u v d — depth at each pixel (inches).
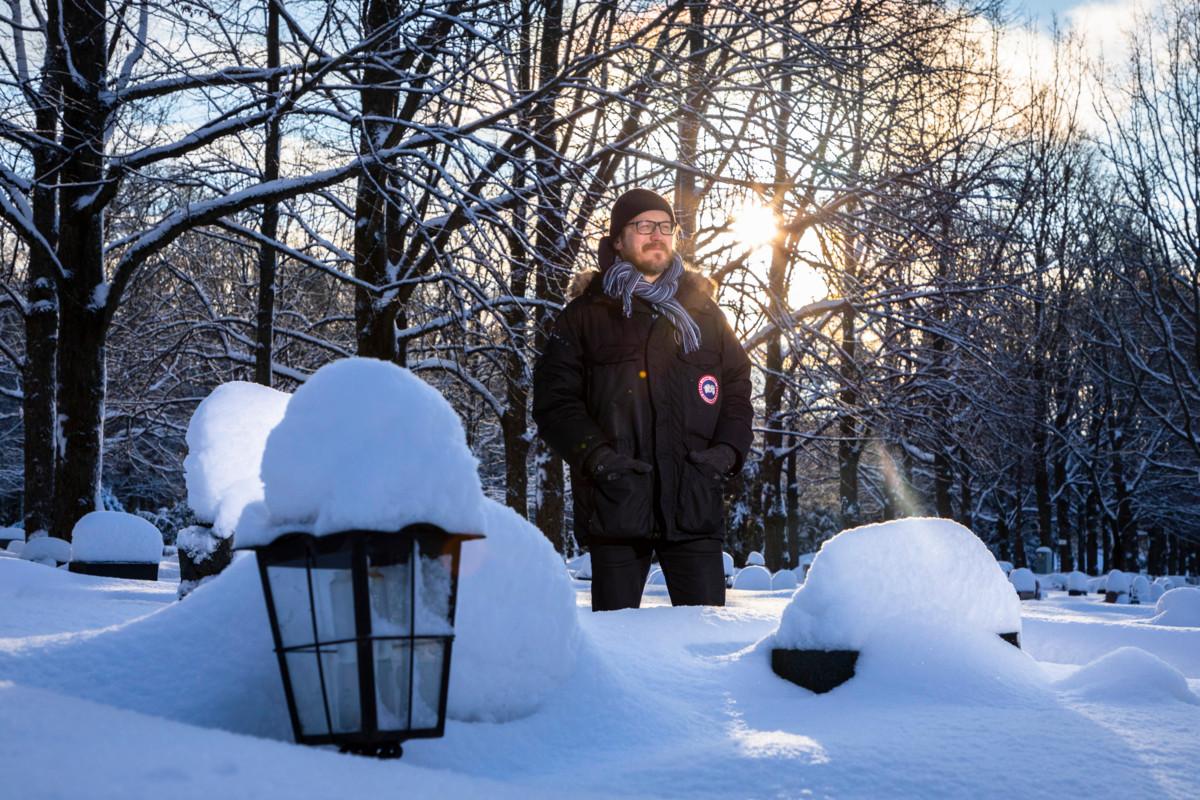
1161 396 1466.5
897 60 625.6
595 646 131.3
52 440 790.5
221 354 895.1
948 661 138.8
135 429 1154.7
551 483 821.9
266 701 112.0
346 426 93.9
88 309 554.6
